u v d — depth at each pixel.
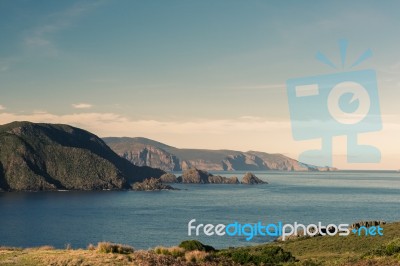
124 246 32.56
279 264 33.88
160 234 136.50
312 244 60.56
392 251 36.78
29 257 28.00
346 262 34.97
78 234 144.75
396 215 170.62
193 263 29.91
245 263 33.78
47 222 180.88
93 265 26.41
